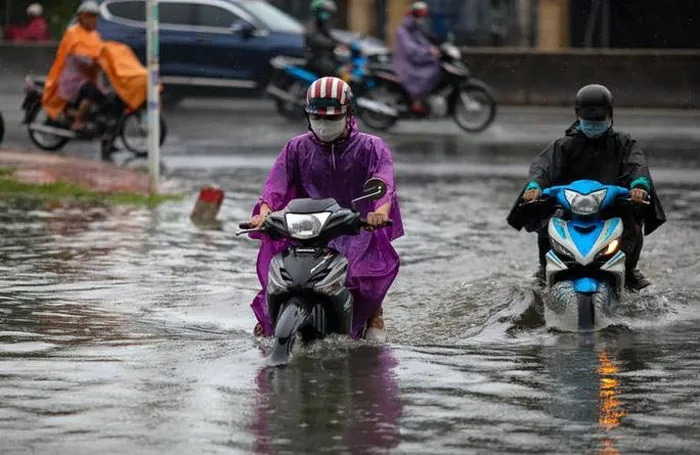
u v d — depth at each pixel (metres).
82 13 40.72
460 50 60.72
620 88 59.41
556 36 73.94
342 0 77.00
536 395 14.62
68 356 16.41
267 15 57.72
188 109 60.56
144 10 57.62
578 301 18.41
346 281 16.97
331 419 13.58
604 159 19.86
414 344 17.34
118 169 37.53
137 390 14.75
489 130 52.31
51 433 13.03
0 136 42.34
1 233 26.25
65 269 22.48
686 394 14.70
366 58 54.00
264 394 14.59
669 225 28.31
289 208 16.78
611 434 13.09
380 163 17.34
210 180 36.06
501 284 21.50
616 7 73.19
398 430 13.19
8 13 75.06
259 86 57.25
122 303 19.78
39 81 41.97
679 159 42.19
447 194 33.78
